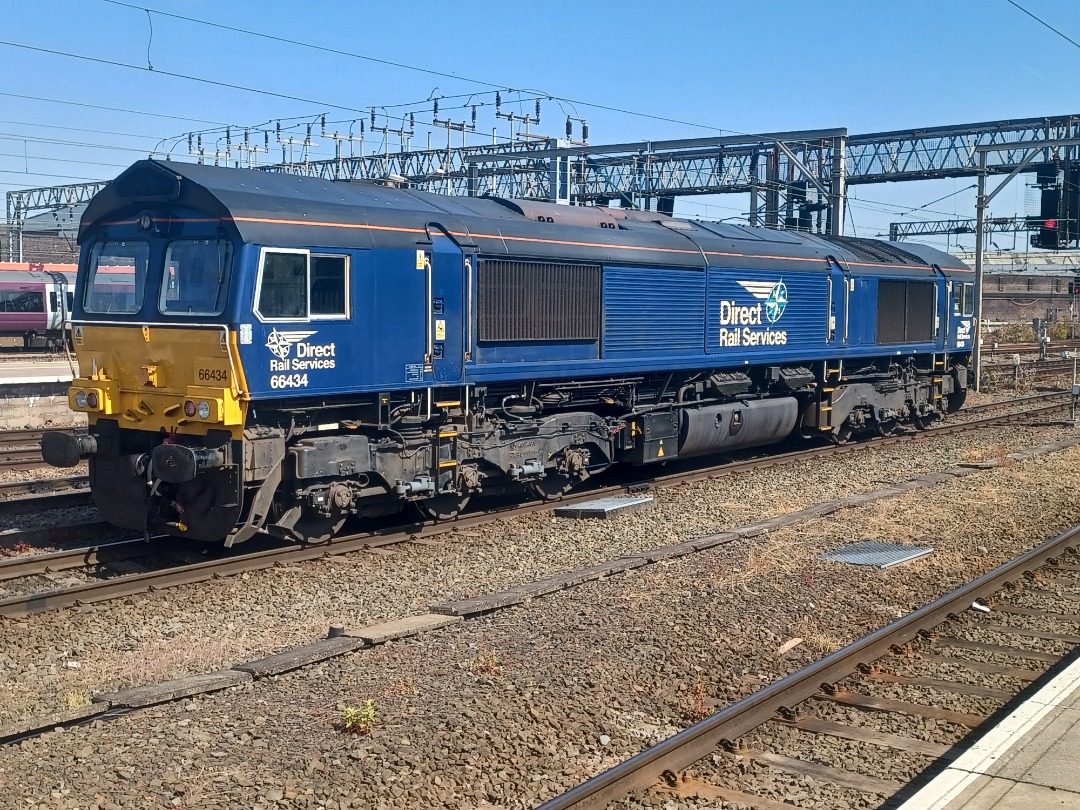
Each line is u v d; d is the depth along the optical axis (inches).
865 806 224.4
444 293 492.4
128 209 448.1
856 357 811.4
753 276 698.2
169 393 423.5
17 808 213.9
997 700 288.5
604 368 587.5
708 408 673.0
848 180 1908.2
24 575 406.3
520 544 476.4
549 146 1881.2
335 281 445.1
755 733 261.3
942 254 947.3
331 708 268.7
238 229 406.0
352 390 452.1
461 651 317.1
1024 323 2775.6
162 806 216.2
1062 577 419.5
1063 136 1683.1
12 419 852.6
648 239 622.2
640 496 583.5
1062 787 211.8
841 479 655.1
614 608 362.6
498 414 542.0
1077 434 861.8
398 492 474.9
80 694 283.1
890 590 393.7
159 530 449.7
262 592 395.5
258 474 419.2
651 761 231.1
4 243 2787.9
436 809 217.9
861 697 286.8
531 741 250.5
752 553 444.5
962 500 566.3
